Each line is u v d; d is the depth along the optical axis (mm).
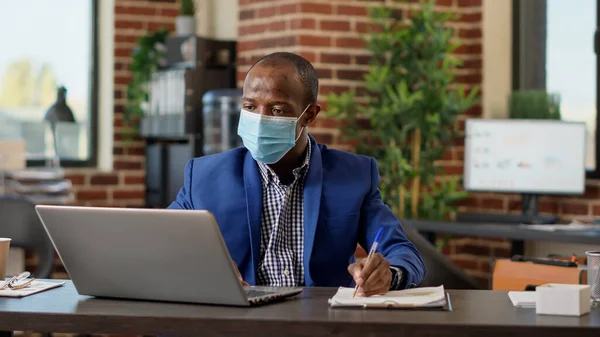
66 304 1832
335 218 2234
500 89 5047
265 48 4883
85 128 6035
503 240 4934
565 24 4871
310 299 1882
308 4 4695
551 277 3301
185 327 1681
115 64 5922
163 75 5582
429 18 4605
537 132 4523
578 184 4477
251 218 2207
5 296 1934
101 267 1860
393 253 2178
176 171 5594
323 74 4723
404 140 4586
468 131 4637
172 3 6043
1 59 5836
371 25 4801
